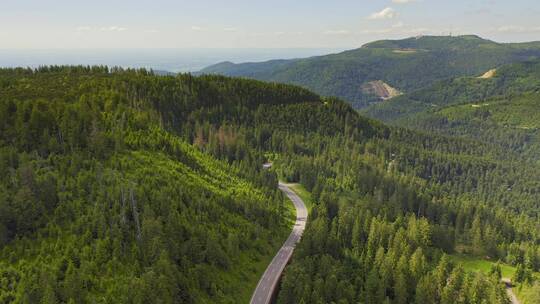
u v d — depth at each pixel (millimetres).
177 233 103125
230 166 192000
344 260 127438
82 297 80062
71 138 123812
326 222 143750
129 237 96062
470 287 120938
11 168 104750
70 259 86000
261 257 127375
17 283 80938
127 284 84250
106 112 161500
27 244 89312
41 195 98062
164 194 112875
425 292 113688
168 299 84625
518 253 161875
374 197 196875
